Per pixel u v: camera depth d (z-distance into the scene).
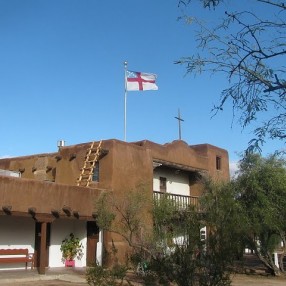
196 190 32.19
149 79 28.84
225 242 10.11
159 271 10.02
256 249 24.64
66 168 26.84
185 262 9.85
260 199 22.84
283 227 23.59
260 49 3.83
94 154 25.55
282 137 3.94
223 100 4.03
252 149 4.02
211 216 11.03
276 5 3.72
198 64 3.99
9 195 20.25
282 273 24.70
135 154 26.52
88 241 25.09
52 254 24.53
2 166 31.50
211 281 9.66
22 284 18.36
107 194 20.91
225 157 35.56
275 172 23.44
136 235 16.30
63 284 18.45
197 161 31.97
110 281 10.83
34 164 29.50
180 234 11.02
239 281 21.41
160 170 30.09
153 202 14.59
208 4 3.85
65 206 22.44
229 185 22.86
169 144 29.58
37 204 21.31
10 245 22.77
